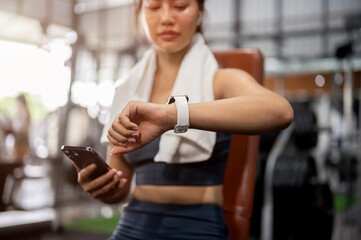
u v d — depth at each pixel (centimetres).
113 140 70
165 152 88
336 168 734
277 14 986
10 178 513
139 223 95
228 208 112
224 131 71
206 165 92
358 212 518
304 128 341
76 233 458
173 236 90
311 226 316
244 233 111
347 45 522
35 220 438
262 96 73
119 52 715
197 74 94
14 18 575
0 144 599
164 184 92
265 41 1001
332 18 959
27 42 508
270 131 72
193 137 88
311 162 329
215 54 120
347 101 548
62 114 485
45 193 624
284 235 318
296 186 311
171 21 92
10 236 407
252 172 114
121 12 911
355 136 573
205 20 108
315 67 929
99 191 90
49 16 525
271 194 320
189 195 91
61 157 490
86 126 704
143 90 103
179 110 68
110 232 471
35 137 752
